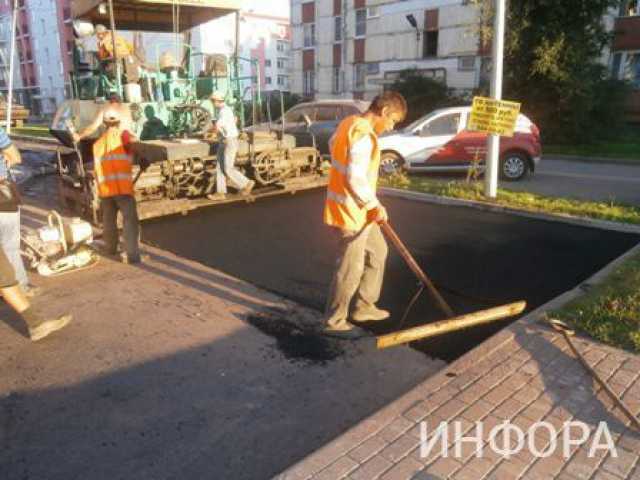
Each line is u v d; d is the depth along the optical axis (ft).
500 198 26.89
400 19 80.89
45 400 10.64
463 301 15.01
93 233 23.04
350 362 11.91
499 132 25.57
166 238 21.98
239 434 9.49
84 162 28.30
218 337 13.12
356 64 89.61
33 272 18.37
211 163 27.73
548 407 9.46
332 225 12.24
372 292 13.52
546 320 12.59
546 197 27.45
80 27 28.71
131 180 18.45
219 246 20.67
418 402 9.70
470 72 74.38
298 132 42.11
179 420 9.91
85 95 30.50
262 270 17.85
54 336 13.41
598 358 11.02
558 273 16.99
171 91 29.27
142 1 26.89
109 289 16.51
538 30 53.47
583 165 44.83
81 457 8.95
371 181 12.20
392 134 37.01
